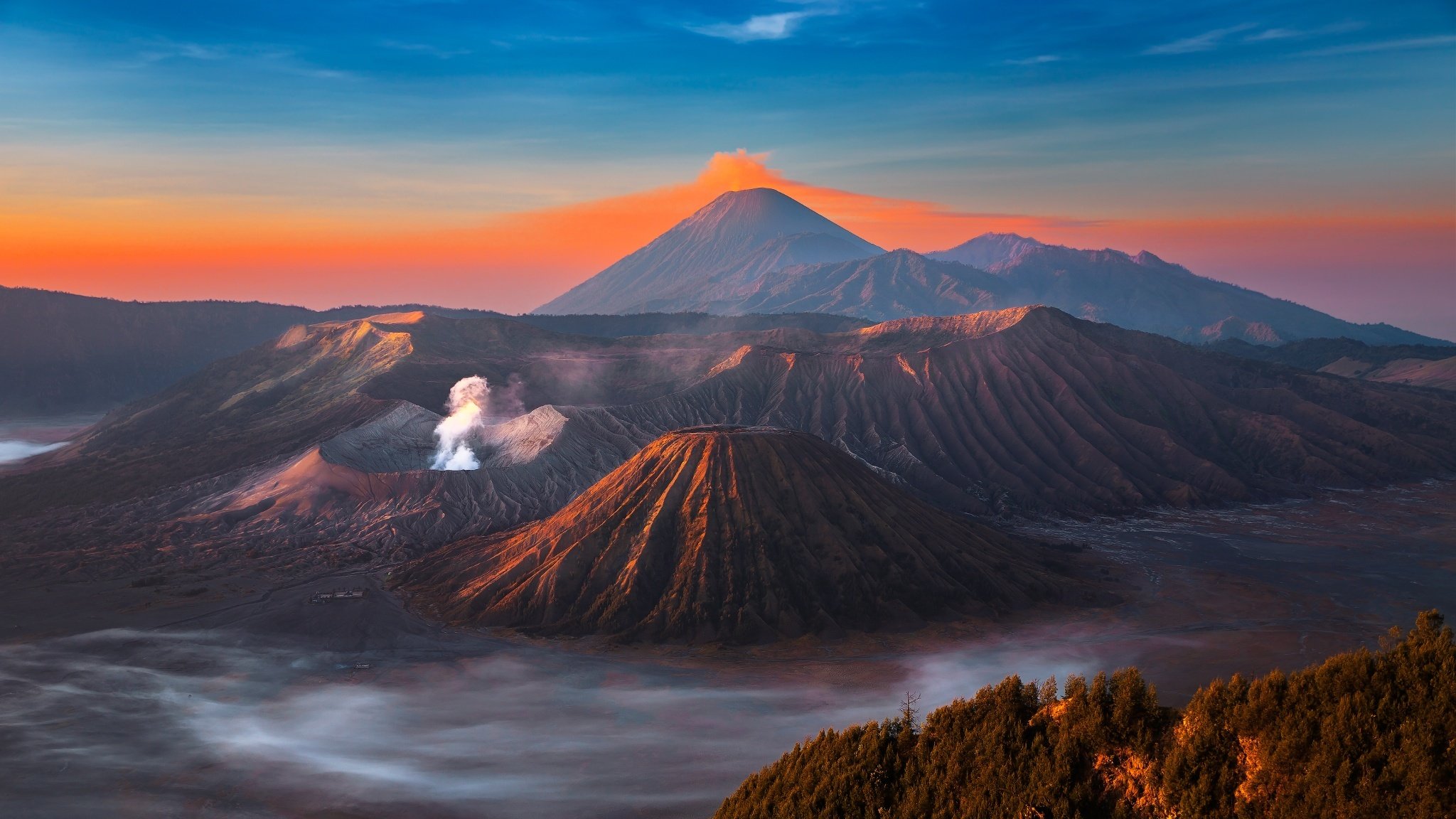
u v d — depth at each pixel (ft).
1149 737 102.53
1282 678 98.68
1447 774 84.17
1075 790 101.24
